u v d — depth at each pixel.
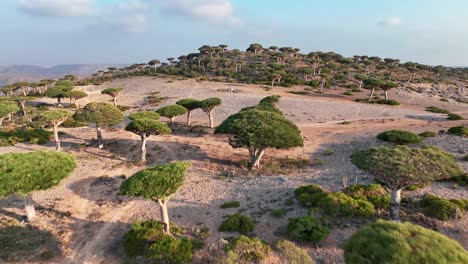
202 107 48.88
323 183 24.89
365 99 76.12
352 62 144.62
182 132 47.50
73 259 16.66
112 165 33.25
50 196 24.89
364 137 39.97
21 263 16.12
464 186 21.88
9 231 19.02
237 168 31.80
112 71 173.75
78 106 75.25
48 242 18.11
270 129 29.98
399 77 117.50
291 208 20.83
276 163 32.69
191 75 121.06
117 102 81.44
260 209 21.28
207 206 22.56
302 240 16.77
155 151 38.22
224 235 18.25
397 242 8.66
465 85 103.06
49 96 71.75
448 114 56.34
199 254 16.34
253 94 78.19
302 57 168.88
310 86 97.75
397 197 17.45
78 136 46.41
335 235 17.06
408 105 73.19
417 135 35.44
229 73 122.25
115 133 47.72
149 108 70.38
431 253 8.19
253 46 175.00
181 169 18.59
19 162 18.45
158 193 16.91
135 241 17.36
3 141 41.75
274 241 17.06
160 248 16.19
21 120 57.03
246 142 29.47
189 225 19.95
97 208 23.00
